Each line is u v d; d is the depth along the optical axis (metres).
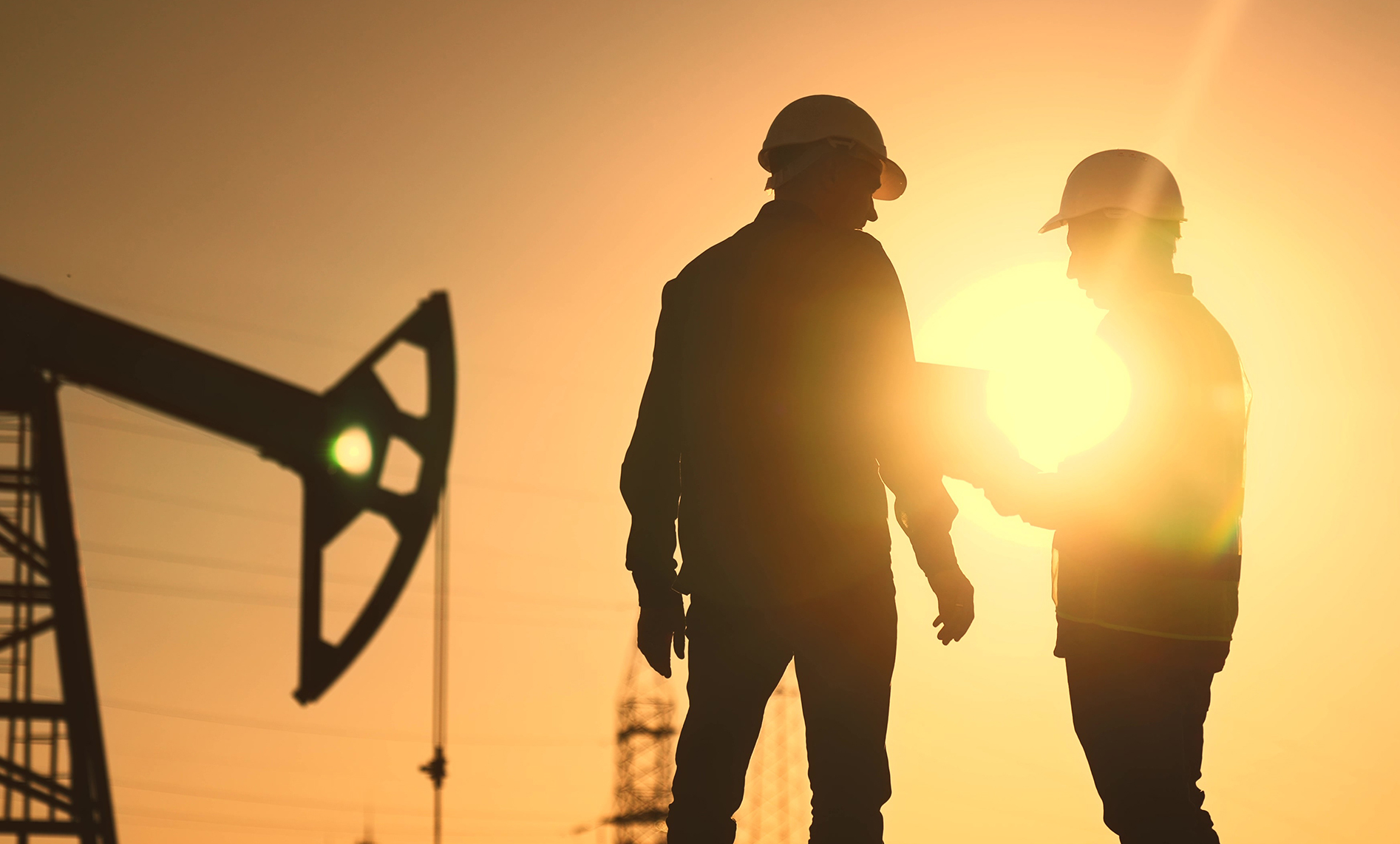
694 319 3.84
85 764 22.45
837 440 3.70
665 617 3.87
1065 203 4.62
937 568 3.83
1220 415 4.19
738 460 3.70
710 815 3.68
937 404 4.12
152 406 22.84
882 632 3.67
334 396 23.67
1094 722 4.23
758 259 3.79
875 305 3.77
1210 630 4.13
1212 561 4.15
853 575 3.64
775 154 4.07
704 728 3.72
